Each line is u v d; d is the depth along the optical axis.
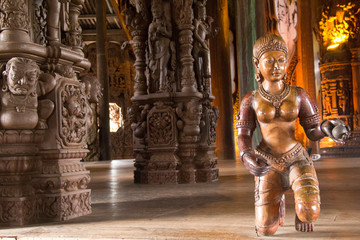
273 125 3.22
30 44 4.30
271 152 3.22
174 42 8.46
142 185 8.05
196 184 7.86
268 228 3.15
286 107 3.18
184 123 8.26
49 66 4.61
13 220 4.13
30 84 4.12
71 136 4.66
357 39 21.42
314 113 3.27
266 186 3.18
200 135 8.55
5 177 4.24
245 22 16.03
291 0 18.89
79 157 4.88
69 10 5.21
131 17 8.87
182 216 4.28
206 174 8.27
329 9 22.03
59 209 4.35
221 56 19.00
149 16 8.90
